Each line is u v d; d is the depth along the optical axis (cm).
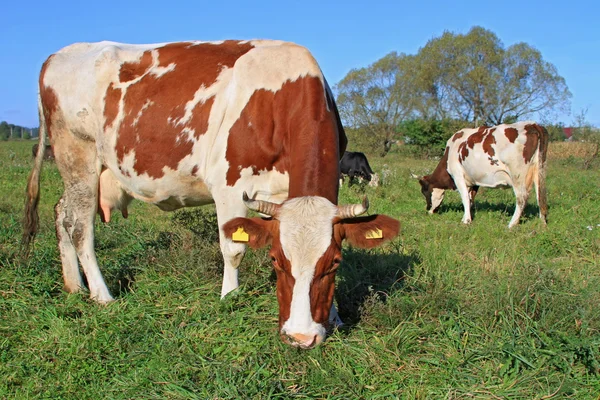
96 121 546
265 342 411
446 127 4006
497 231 816
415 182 1598
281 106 457
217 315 454
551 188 1368
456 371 373
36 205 584
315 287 353
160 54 537
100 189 577
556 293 452
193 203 552
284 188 471
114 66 541
